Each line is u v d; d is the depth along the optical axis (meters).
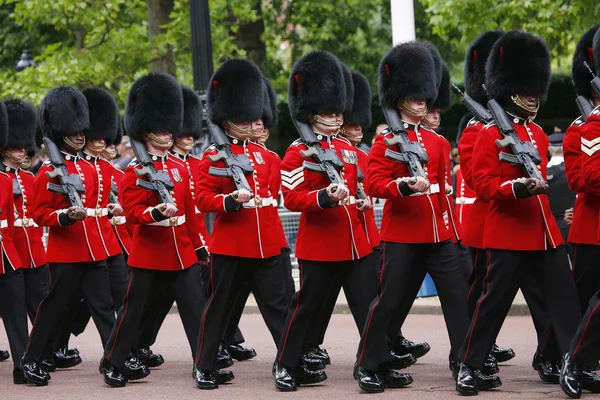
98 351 22.00
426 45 18.34
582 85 17.14
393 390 16.27
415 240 15.94
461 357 15.67
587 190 15.59
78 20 43.09
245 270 17.00
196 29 27.41
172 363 20.22
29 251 20.20
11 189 18.52
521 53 15.87
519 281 15.55
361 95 19.80
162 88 17.77
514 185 14.97
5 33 50.41
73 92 19.34
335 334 22.95
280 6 49.22
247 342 22.42
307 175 16.27
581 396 15.09
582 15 35.19
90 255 18.59
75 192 18.16
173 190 17.47
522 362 18.72
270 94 21.05
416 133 16.44
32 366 18.19
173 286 17.52
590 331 14.74
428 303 25.12
